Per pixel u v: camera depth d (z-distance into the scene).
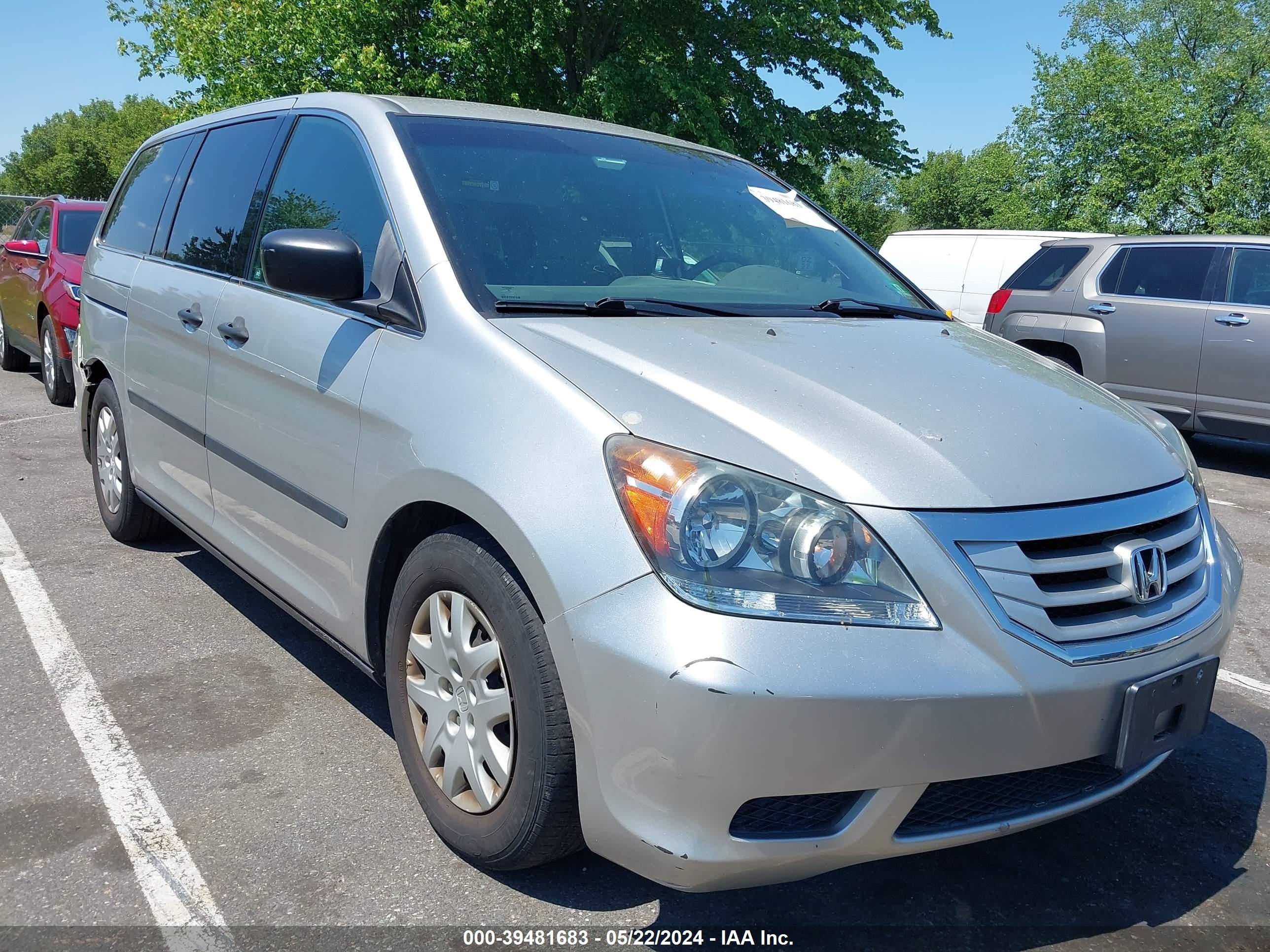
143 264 4.02
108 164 78.50
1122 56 31.33
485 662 2.13
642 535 1.83
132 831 2.41
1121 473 2.15
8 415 7.93
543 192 2.85
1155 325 8.04
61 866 2.26
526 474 1.98
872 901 2.28
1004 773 1.86
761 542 1.80
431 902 2.19
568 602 1.87
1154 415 2.80
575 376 2.08
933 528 1.85
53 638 3.55
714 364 2.18
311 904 2.16
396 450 2.32
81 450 6.70
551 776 1.98
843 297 3.11
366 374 2.47
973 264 12.91
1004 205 33.97
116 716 2.99
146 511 4.41
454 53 19.28
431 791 2.37
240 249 3.29
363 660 2.60
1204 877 2.43
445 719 2.29
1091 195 29.59
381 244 2.62
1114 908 2.29
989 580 1.86
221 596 4.02
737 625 1.74
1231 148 28.67
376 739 2.91
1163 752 2.08
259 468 2.99
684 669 1.73
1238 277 7.72
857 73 21.50
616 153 3.25
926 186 63.91
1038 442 2.12
